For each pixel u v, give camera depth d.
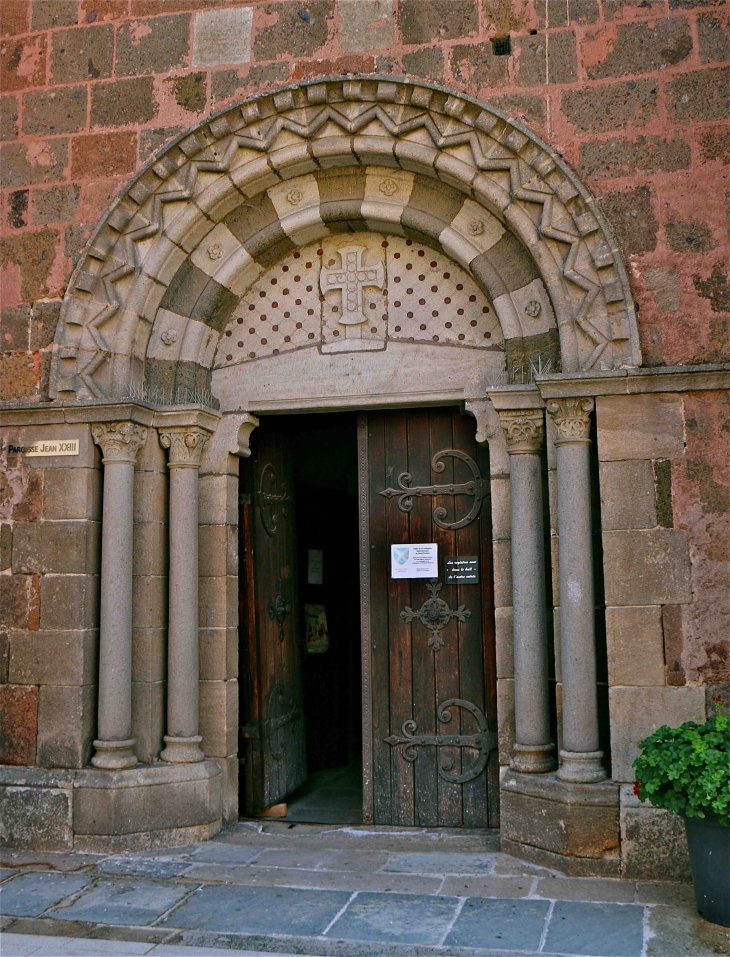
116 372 5.75
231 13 5.81
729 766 3.90
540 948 3.86
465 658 5.75
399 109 5.49
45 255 5.90
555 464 5.18
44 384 5.80
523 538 5.24
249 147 5.68
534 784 4.98
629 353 4.99
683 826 4.64
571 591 4.97
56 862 5.13
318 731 7.40
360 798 6.52
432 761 5.75
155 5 5.93
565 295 5.18
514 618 5.25
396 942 3.96
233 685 5.93
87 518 5.62
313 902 4.44
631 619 4.85
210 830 5.54
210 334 6.02
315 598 7.39
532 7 5.37
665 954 3.77
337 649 7.79
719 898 4.03
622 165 5.14
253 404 5.98
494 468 5.48
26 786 5.44
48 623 5.59
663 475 4.89
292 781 6.57
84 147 5.93
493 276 5.51
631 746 4.79
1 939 4.07
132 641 5.68
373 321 5.87
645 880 4.65
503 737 5.32
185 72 5.82
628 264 5.07
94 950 3.93
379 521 5.94
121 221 5.77
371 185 5.77
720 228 4.99
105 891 4.65
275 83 5.67
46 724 5.53
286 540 6.70
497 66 5.37
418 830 5.64
